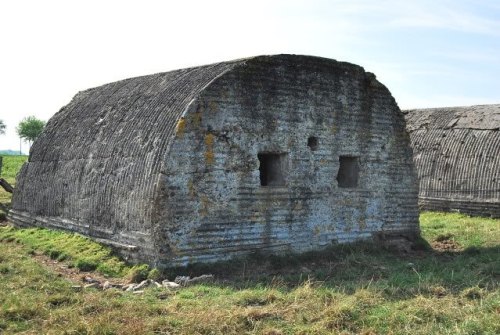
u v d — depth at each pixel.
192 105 11.97
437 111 28.02
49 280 10.48
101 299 9.12
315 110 14.09
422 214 23.78
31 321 8.09
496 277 11.49
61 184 16.03
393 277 11.16
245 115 12.77
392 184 15.83
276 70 13.33
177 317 8.28
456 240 17.08
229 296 9.55
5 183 23.02
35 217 17.20
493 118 24.95
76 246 13.62
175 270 11.63
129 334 7.53
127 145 13.56
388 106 15.73
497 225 19.84
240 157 12.68
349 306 8.62
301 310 8.73
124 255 12.62
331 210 14.38
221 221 12.36
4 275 10.73
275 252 13.22
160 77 15.65
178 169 11.79
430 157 25.58
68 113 18.78
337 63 14.54
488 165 23.31
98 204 13.91
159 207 11.59
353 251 14.29
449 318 8.41
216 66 13.59
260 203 13.00
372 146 15.38
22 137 114.81
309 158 13.96
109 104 16.38
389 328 8.02
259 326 8.02
